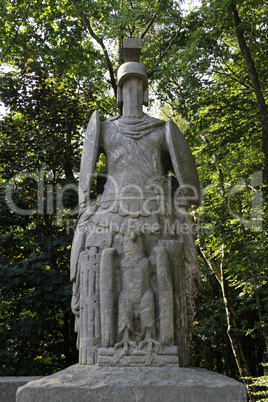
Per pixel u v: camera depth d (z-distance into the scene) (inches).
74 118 369.7
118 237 151.8
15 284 294.8
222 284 427.5
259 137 362.9
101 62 432.1
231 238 390.6
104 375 127.0
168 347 137.3
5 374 284.0
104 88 448.8
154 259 147.6
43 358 348.5
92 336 142.6
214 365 525.0
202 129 385.1
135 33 426.0
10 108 375.9
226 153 374.9
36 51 411.5
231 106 372.2
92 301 145.6
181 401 118.7
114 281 144.0
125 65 178.5
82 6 418.0
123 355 135.0
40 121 367.9
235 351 416.5
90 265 149.3
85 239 158.6
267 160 317.1
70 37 443.8
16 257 342.3
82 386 120.0
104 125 171.9
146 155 164.6
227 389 119.8
